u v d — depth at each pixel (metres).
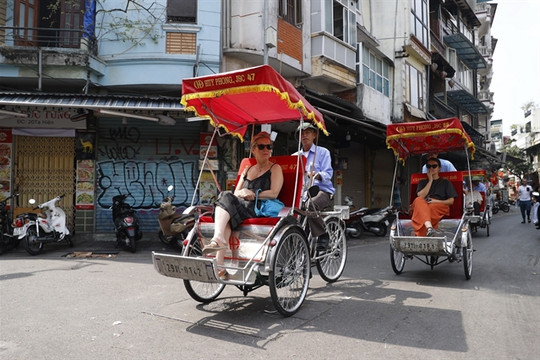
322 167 5.55
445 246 5.59
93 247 9.25
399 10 17.62
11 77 9.38
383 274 6.47
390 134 6.80
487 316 4.21
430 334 3.69
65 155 10.26
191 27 10.25
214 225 4.34
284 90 4.04
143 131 10.57
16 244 8.84
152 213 10.55
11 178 9.89
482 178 12.12
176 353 3.20
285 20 11.75
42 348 3.26
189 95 4.30
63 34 10.11
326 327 3.85
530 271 6.60
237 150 11.12
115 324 3.85
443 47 23.44
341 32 13.66
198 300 4.57
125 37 9.98
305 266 4.53
